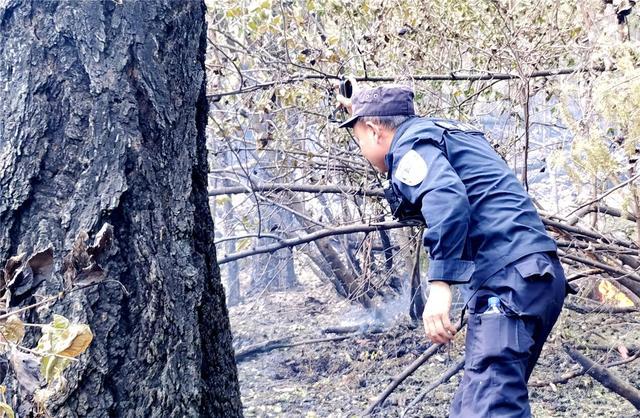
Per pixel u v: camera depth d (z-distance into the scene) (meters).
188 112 1.66
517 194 2.11
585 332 4.70
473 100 4.14
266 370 5.13
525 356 2.00
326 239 5.90
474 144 2.18
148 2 1.60
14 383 1.38
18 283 1.13
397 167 2.10
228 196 5.01
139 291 1.50
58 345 1.08
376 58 4.05
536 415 3.72
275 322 6.66
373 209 4.40
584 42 4.01
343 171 4.15
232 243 7.12
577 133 2.93
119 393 1.46
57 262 1.44
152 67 1.58
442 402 3.99
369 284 5.16
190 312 1.58
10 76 1.50
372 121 2.27
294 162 4.17
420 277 5.46
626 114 2.63
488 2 3.69
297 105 4.03
